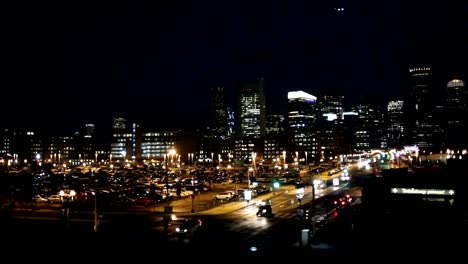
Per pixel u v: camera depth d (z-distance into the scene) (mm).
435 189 50312
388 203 51625
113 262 38969
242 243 49688
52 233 56156
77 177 150125
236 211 78938
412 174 53438
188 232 54344
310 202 89562
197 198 99625
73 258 40562
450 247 45594
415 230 49500
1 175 144250
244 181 144750
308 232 46344
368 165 191500
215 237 53906
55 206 84938
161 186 119750
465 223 48594
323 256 42094
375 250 44906
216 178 152000
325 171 191000
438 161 177375
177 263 38656
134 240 51281
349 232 54531
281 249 45875
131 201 90438
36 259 40031
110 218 71062
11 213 76125
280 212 77125
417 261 40188
